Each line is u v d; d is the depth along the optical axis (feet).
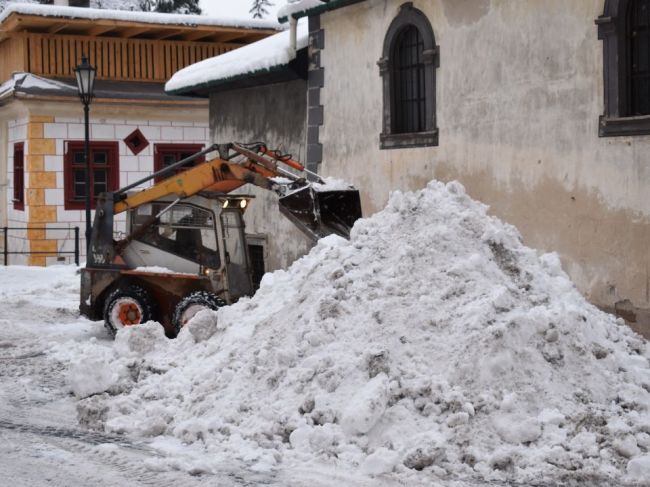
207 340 34.32
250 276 46.44
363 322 27.96
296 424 25.40
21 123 91.20
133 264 47.26
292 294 33.12
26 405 31.68
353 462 23.67
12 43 95.04
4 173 97.71
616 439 23.62
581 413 24.54
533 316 26.78
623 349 29.45
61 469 24.03
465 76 46.55
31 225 89.04
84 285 47.88
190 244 46.29
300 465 23.75
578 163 40.50
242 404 27.17
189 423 26.45
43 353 41.01
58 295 61.87
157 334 36.19
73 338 45.91
